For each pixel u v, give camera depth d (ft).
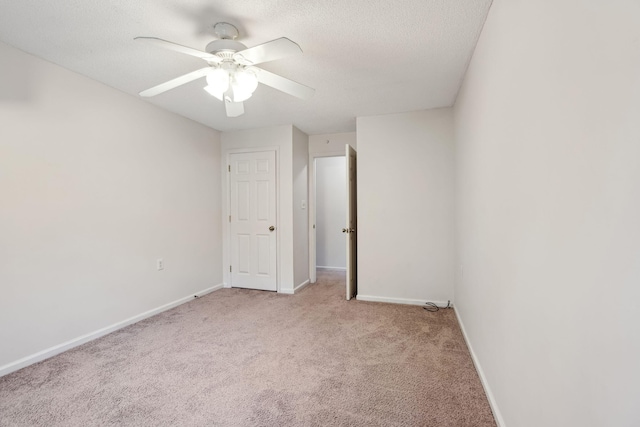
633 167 1.84
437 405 5.32
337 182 18.94
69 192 7.57
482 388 5.82
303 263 14.12
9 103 6.45
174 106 10.30
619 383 1.97
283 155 12.89
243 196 13.51
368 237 11.66
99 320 8.29
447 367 6.61
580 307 2.47
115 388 5.86
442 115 10.77
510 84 4.27
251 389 5.83
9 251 6.42
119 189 8.89
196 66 7.48
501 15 4.69
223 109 10.61
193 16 5.55
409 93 9.34
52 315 7.19
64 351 7.38
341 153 14.23
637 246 1.81
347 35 6.20
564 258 2.74
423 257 11.07
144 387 5.90
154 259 10.11
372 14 5.52
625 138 1.91
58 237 7.32
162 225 10.43
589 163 2.33
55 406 5.30
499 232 4.84
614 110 2.02
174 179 10.99
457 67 7.61
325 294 12.68
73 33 6.06
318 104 10.26
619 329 1.97
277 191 13.01
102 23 5.74
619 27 1.97
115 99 8.77
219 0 5.11
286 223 12.91
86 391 5.75
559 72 2.84
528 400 3.62
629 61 1.87
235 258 13.67
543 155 3.19
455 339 8.05
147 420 4.95
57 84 7.34
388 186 11.38
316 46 6.63
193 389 5.83
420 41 6.44
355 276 12.95
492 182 5.26
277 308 10.78
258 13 5.47
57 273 7.30
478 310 6.42
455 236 10.25
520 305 3.89
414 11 5.44
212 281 13.08
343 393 5.69
